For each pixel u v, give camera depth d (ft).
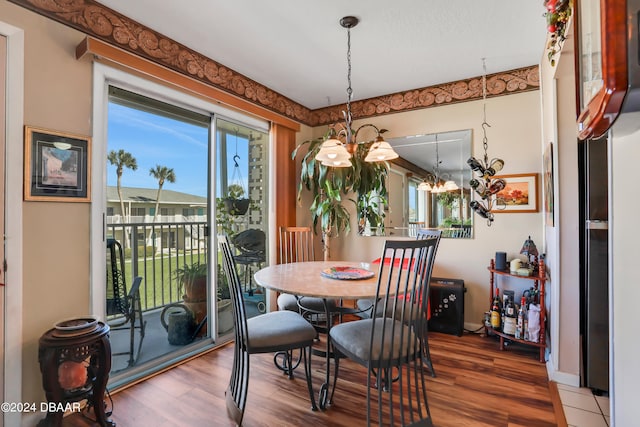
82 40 6.01
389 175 11.24
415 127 10.84
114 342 7.04
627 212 3.38
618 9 2.26
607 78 2.31
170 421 5.53
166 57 7.44
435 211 10.48
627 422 3.39
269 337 5.59
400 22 6.90
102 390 5.42
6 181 5.17
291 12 6.53
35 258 5.49
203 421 5.53
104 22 6.33
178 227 8.29
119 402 6.09
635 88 2.24
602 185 6.26
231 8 6.40
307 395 6.36
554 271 6.94
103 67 6.40
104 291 6.46
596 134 2.96
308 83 10.25
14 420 5.18
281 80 10.02
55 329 5.27
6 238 5.16
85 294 6.16
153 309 7.80
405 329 5.70
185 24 6.95
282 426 5.38
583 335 6.57
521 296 9.07
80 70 6.07
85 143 6.14
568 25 5.11
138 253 7.46
